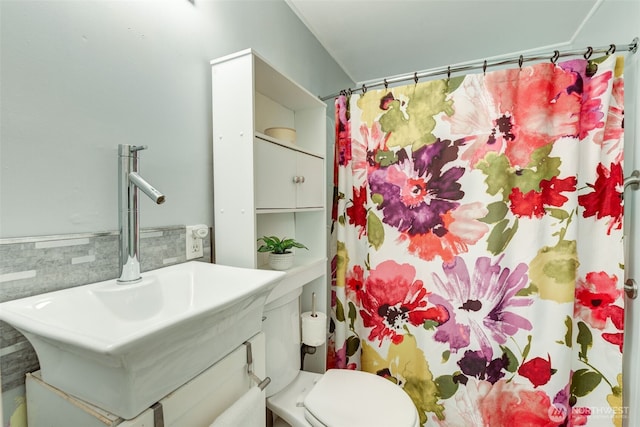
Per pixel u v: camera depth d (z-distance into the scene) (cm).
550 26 166
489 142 115
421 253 127
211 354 59
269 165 96
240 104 89
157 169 81
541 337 111
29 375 54
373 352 136
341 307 142
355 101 140
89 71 66
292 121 140
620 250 107
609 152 108
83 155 65
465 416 119
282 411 97
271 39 130
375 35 173
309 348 126
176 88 87
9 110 54
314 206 126
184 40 89
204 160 96
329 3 143
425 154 125
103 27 69
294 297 110
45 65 59
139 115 77
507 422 115
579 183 112
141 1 77
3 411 52
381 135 133
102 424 44
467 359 119
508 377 115
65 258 61
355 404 96
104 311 60
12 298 53
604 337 110
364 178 139
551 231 111
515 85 113
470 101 118
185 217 90
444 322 123
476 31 171
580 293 114
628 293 107
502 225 114
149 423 46
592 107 108
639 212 104
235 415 59
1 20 53
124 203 67
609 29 131
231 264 93
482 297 117
